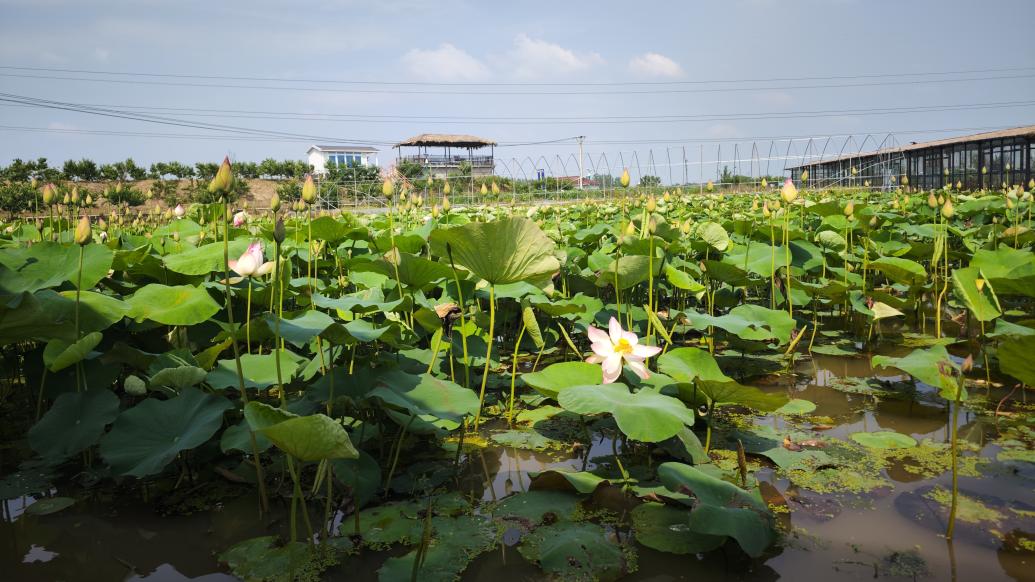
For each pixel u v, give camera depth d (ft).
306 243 17.63
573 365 9.37
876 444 9.11
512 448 9.59
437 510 7.53
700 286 11.95
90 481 8.59
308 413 7.88
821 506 7.39
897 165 99.91
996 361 13.17
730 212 33.40
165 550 6.80
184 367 8.11
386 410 8.12
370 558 6.52
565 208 40.68
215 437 9.09
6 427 10.79
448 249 9.04
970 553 6.30
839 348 15.08
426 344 14.44
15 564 6.52
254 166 150.10
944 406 10.95
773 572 6.06
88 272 10.00
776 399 7.89
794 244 18.57
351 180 129.29
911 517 7.08
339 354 10.07
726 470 8.45
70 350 7.95
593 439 9.93
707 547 6.50
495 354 12.09
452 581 6.00
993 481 7.91
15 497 8.18
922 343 15.25
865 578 5.90
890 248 19.98
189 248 16.66
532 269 9.14
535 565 6.30
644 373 8.34
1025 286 11.34
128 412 7.82
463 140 185.78
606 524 7.13
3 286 8.77
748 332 10.48
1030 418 10.16
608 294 17.83
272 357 9.41
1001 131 78.18
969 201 30.48
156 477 8.73
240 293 11.18
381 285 13.30
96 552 6.77
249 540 6.91
